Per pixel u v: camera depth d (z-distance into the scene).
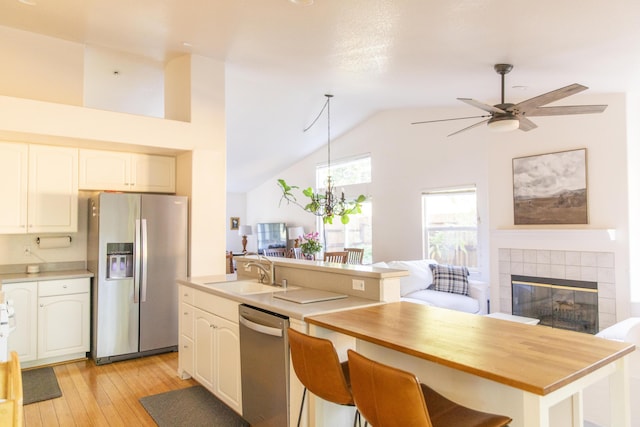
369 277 2.62
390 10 2.54
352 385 1.63
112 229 4.00
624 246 4.26
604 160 4.42
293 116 6.85
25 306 3.79
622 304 4.27
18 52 3.78
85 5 3.06
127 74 4.92
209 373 3.08
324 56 3.67
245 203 11.16
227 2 2.76
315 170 8.82
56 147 4.04
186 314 3.48
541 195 4.92
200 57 4.41
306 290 2.97
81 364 3.96
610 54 3.04
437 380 2.00
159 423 2.78
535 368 1.39
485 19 2.53
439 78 4.14
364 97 5.77
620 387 1.63
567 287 4.67
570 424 1.69
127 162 4.41
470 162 5.97
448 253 6.30
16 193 3.83
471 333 1.85
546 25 2.54
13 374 1.15
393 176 7.11
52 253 4.35
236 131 7.14
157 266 4.22
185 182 4.54
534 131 5.00
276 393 2.34
